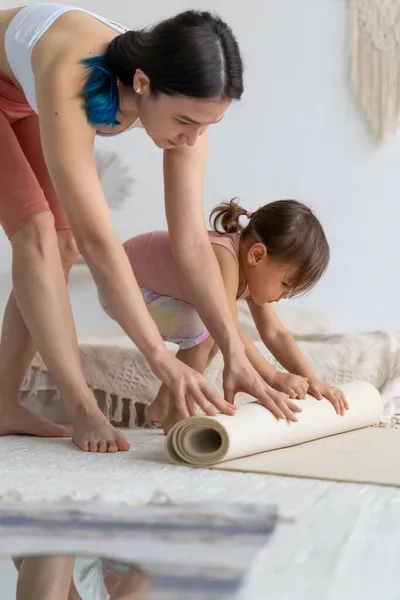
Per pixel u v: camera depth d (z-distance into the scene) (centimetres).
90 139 143
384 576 72
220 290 163
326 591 68
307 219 176
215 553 79
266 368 169
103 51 145
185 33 133
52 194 180
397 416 202
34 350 177
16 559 78
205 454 133
